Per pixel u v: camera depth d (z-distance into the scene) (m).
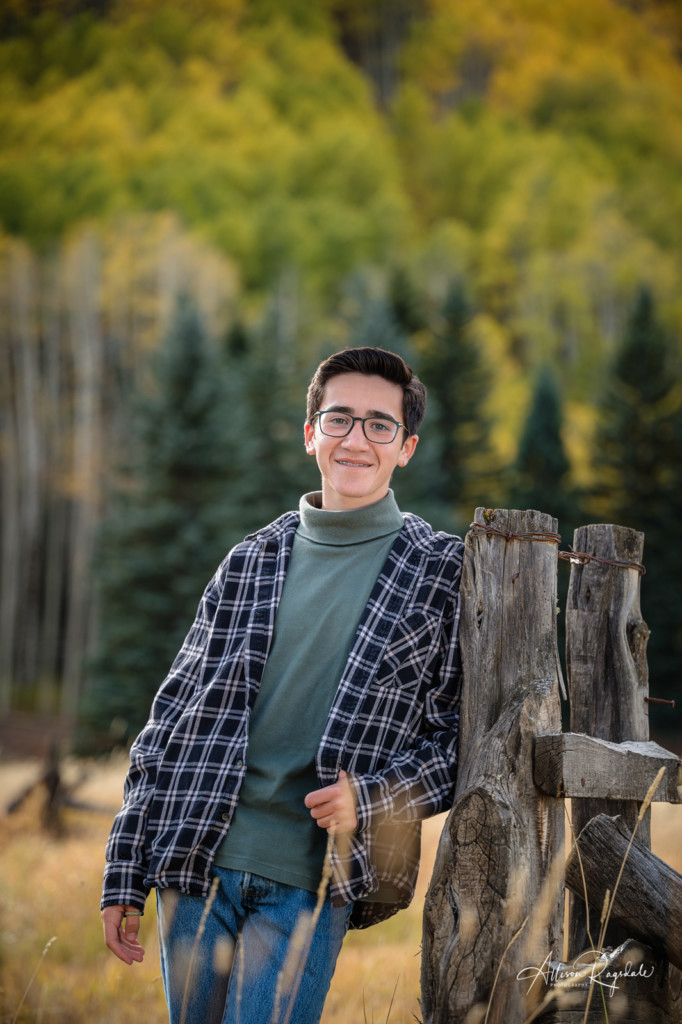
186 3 114.56
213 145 75.38
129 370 41.06
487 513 2.03
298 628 2.10
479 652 1.98
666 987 1.90
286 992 1.82
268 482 27.92
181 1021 1.91
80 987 3.50
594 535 2.27
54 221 56.41
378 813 1.88
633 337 29.52
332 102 96.19
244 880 1.93
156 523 23.19
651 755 2.03
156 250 44.97
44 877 5.09
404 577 2.08
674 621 25.84
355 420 2.18
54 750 7.20
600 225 58.91
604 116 93.38
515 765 1.90
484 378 31.62
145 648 22.05
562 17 121.69
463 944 1.82
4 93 85.69
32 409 39.97
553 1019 1.86
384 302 32.06
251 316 46.50
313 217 64.00
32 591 39.56
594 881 1.97
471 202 79.81
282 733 2.02
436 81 116.25
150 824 2.04
